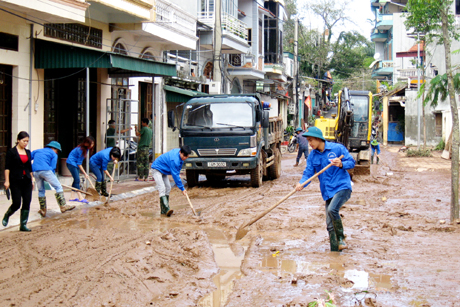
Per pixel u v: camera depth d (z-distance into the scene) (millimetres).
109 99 14898
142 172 15289
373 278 5664
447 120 28750
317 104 60531
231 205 10969
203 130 13680
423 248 7086
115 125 15016
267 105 16078
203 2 25188
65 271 5832
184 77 21875
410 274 5797
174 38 19172
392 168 20641
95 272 5777
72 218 9273
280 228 8547
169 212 9602
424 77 29828
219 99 14047
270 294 5152
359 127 21469
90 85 15633
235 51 27344
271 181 16188
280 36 38625
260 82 35562
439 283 5441
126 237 7660
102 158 11812
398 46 43938
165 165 9750
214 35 21406
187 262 6371
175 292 5215
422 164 22406
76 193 11188
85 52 12164
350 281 5508
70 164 11211
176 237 7656
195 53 25094
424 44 27297
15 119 12172
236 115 13766
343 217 9531
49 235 7734
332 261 6383
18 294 5043
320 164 6840
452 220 9031
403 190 13836
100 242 7301
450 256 6625
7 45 11758
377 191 13586
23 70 12219
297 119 38562
